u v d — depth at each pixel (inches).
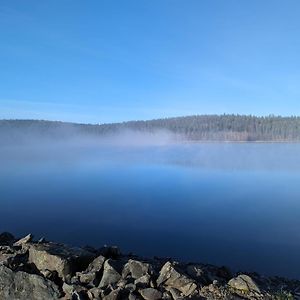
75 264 409.7
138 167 4288.9
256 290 370.0
